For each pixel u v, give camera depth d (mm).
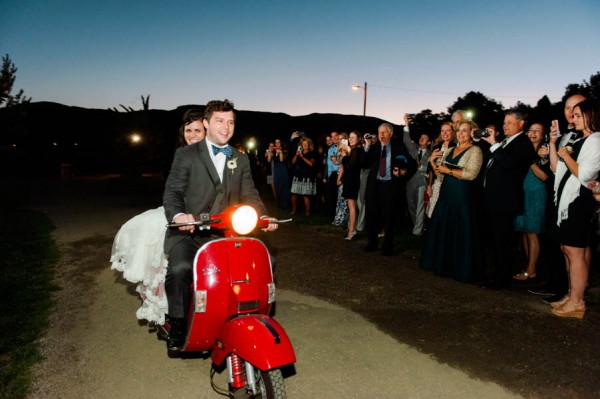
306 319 4188
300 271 5727
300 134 11789
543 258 6340
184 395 2906
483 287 5090
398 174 6234
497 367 3301
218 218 2658
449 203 5344
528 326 4023
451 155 5383
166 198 3020
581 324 4062
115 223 9344
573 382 3096
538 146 5254
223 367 3268
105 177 25359
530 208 5246
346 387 3033
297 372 3221
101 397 2867
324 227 8758
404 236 7895
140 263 3518
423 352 3533
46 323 3982
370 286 5148
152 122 18734
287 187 11344
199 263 2711
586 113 3855
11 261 5965
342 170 8641
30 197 14359
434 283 5266
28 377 3066
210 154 3123
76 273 5594
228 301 2678
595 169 3781
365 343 3688
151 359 3375
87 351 3486
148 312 3389
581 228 4004
